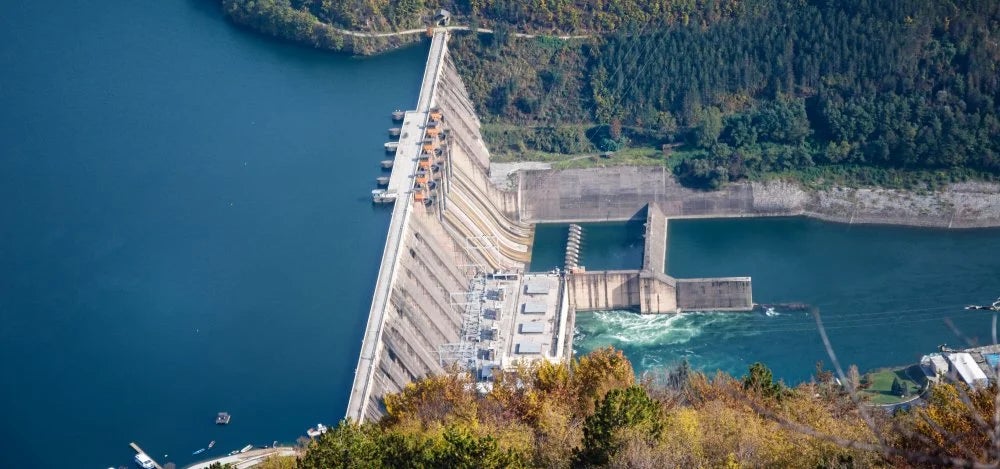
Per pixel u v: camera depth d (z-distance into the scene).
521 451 195.12
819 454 173.25
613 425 187.75
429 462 182.38
